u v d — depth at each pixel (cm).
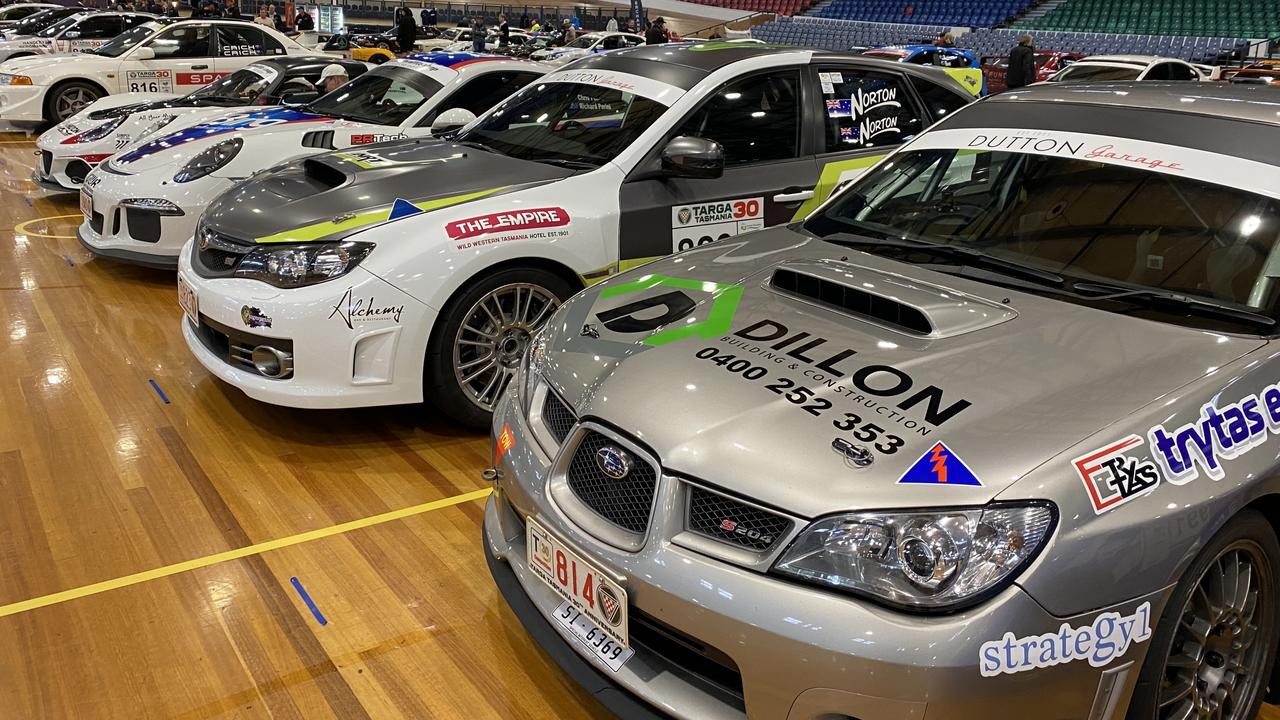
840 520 161
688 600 169
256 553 276
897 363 191
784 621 160
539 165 368
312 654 233
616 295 247
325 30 2594
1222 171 227
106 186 540
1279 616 194
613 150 366
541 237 338
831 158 400
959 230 250
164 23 1120
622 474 186
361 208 337
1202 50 1755
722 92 380
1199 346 192
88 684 220
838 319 214
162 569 267
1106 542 159
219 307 331
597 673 193
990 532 157
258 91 729
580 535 190
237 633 240
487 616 251
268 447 345
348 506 305
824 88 404
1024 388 180
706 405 186
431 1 2984
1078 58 1551
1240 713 192
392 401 329
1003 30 2100
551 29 2666
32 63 1034
